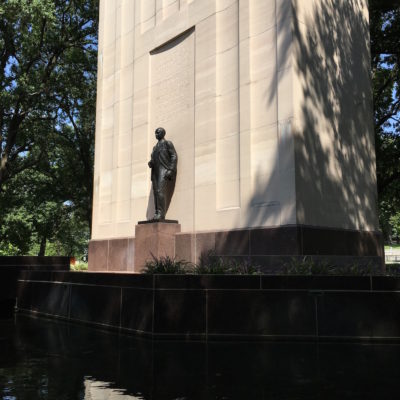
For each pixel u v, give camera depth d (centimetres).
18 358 738
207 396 518
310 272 991
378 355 738
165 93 1672
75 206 3697
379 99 2269
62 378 607
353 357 724
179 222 1512
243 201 1291
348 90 1402
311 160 1220
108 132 1978
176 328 903
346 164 1334
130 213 1777
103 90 2045
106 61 2044
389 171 2117
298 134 1195
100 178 1992
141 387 558
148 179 1706
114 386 564
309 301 889
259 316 897
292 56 1219
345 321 877
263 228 1210
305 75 1245
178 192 1535
